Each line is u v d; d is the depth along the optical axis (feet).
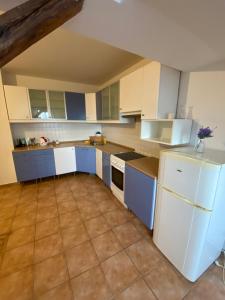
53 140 12.62
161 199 4.84
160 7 2.62
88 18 2.95
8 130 9.78
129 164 6.66
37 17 1.97
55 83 11.78
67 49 6.79
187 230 4.03
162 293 3.96
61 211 7.52
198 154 4.21
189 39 3.62
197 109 5.60
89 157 11.46
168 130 6.82
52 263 4.79
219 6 2.49
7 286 4.13
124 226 6.46
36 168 10.50
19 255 5.07
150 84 6.00
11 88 9.48
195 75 5.54
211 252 4.35
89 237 5.85
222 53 4.26
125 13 2.81
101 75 10.58
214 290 4.02
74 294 3.94
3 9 2.67
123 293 3.96
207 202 3.54
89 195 9.08
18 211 7.53
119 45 4.06
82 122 12.78
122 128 10.62
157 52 4.36
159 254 5.11
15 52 2.02
